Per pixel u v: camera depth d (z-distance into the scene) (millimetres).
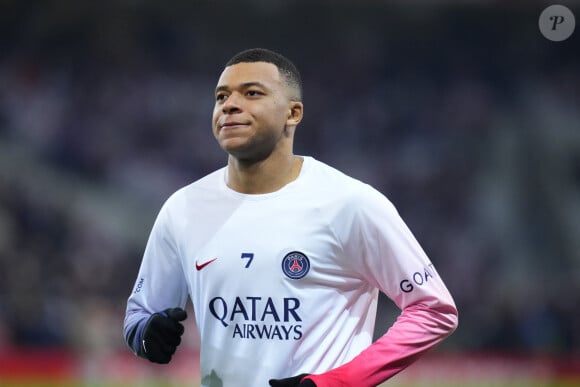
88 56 78125
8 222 59594
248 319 10852
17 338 41531
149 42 81062
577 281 62250
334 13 85188
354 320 11188
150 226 64875
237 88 11125
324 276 10875
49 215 61531
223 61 82750
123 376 37219
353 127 79062
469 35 85688
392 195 72625
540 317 46844
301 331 10766
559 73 84500
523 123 80562
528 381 38781
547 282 62875
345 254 10930
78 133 70875
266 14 85188
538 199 73562
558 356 40031
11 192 62375
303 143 78250
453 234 69312
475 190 73438
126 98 75688
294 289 10789
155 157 71938
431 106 81375
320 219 10883
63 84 75188
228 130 11039
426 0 85188
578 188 75312
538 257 68812
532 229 71000
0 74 74375
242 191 11383
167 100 76500
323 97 81688
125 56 79250
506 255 68250
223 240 11086
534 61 84750
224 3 84125
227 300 10945
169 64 80562
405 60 85000
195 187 11773
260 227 11000
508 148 78000
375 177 74188
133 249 61750
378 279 11109
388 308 52906
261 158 11242
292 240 10844
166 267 11852
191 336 39500
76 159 68562
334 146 77750
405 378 36656
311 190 11125
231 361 10922
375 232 10836
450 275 63250
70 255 56250
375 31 86000
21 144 68250
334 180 11180
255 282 10844
